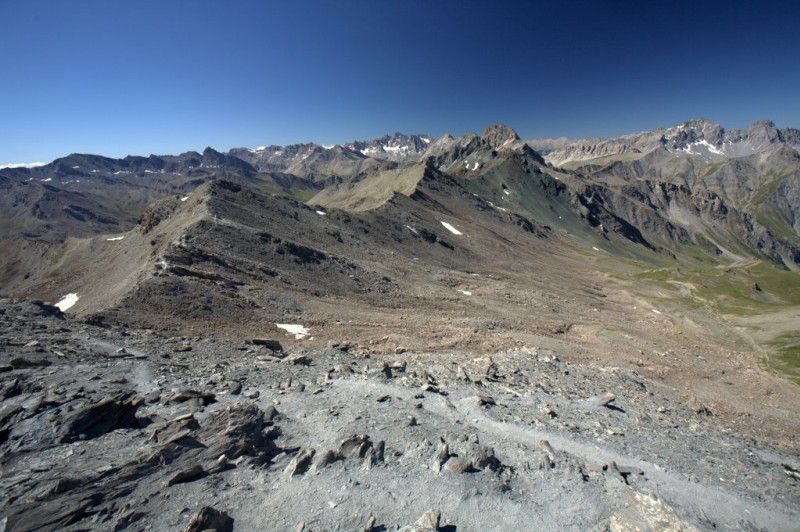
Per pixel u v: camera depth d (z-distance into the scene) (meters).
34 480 10.77
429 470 13.24
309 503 11.26
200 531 9.55
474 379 25.61
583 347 48.41
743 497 14.91
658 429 21.92
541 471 14.16
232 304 41.12
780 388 42.38
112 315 32.50
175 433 13.70
